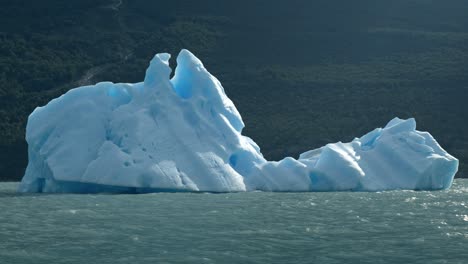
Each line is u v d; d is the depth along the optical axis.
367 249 58.03
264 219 77.94
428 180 126.75
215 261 53.22
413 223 74.75
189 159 113.75
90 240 62.31
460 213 84.81
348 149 127.62
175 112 117.62
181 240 62.25
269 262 52.91
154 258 54.19
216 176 113.31
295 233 66.81
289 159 123.69
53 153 114.31
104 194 112.81
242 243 60.78
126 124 115.62
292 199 104.06
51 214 82.56
